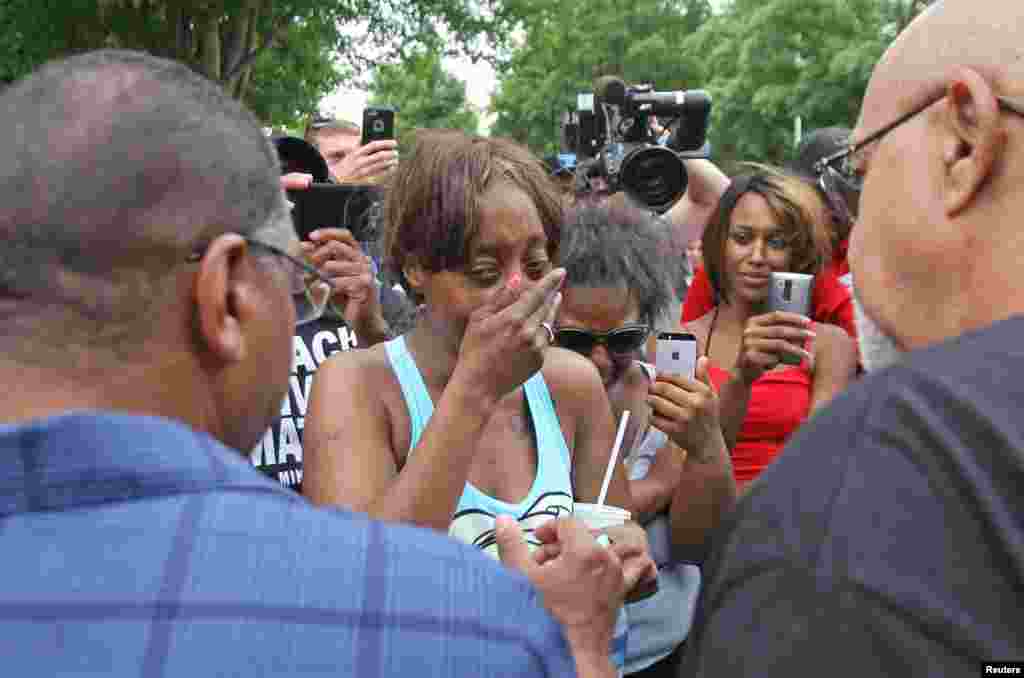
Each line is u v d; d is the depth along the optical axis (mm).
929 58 1066
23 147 916
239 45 15055
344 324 2771
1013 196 986
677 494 2420
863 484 867
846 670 827
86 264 917
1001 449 824
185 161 944
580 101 4703
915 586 815
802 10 27719
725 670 907
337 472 1754
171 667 832
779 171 3227
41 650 828
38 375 927
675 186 3967
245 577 875
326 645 871
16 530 864
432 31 17625
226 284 985
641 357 2928
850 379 3004
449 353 1867
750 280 3117
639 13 37156
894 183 1084
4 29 12703
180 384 976
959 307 1023
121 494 886
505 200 1794
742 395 2805
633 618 2387
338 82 19266
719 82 31594
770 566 891
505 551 1457
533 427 1912
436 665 894
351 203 2871
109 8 13086
